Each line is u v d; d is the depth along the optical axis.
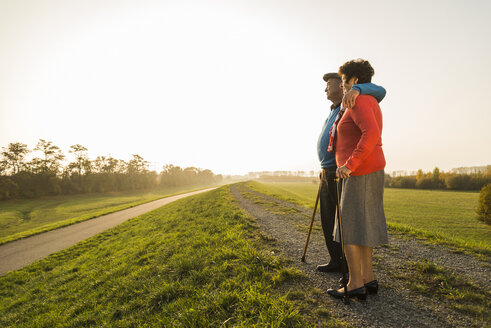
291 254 3.35
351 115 1.85
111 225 18.72
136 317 2.57
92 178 76.62
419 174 83.62
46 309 4.19
